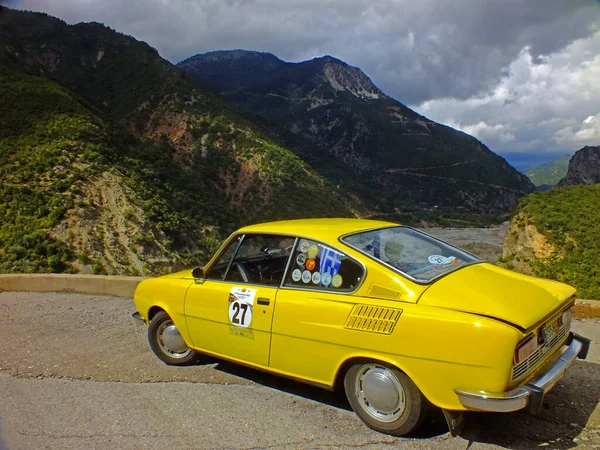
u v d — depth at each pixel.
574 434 3.43
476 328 3.04
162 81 138.50
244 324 4.27
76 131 67.56
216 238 64.56
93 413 4.25
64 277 9.45
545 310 3.30
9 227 46.44
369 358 3.50
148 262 48.94
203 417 4.05
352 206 130.62
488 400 2.98
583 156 180.38
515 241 38.00
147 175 69.50
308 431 3.71
